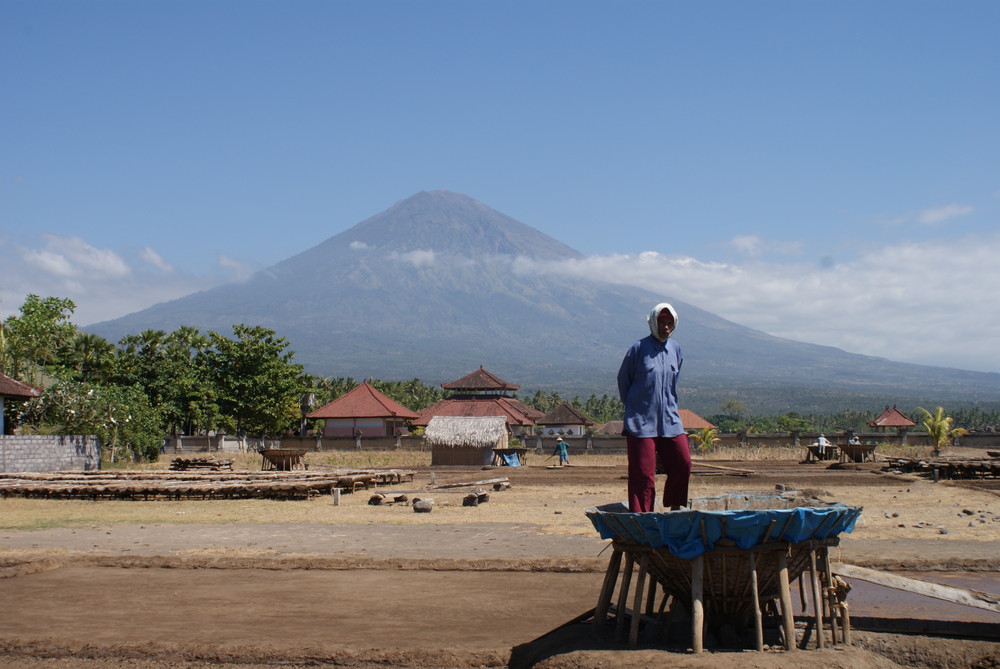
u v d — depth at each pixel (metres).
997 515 18.12
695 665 7.06
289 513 20.08
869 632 8.38
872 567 12.08
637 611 7.88
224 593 11.06
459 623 9.40
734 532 7.53
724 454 46.69
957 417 174.25
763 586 7.97
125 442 40.41
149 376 64.06
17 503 22.77
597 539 15.14
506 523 17.69
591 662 7.38
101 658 8.48
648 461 9.66
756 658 7.20
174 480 26.69
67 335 54.72
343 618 9.69
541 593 10.87
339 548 14.52
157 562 13.12
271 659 8.30
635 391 9.83
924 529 15.77
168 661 8.35
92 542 15.50
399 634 8.95
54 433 37.00
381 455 47.97
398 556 13.42
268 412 67.44
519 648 8.17
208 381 67.00
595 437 52.56
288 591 11.15
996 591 10.46
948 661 7.76
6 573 12.29
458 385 67.88
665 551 7.87
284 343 70.12
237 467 38.16
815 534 7.82
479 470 38.28
